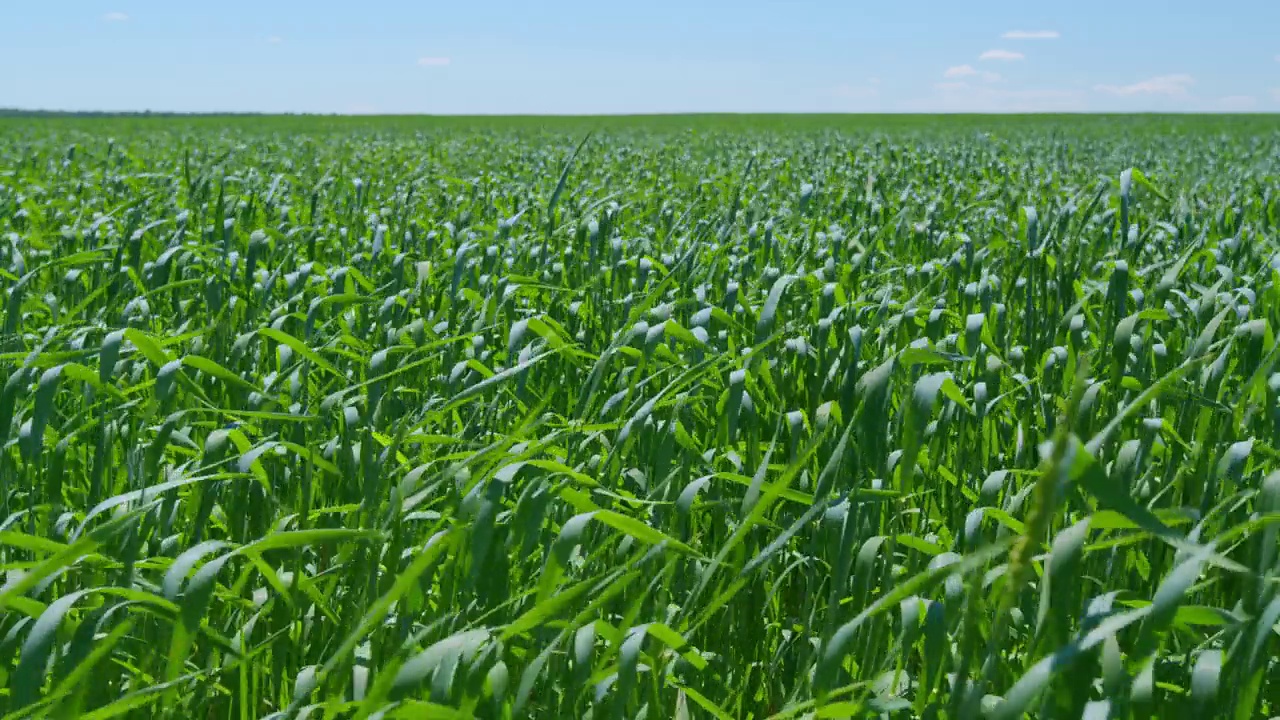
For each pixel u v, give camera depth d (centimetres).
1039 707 209
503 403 419
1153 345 371
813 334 398
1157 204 950
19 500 356
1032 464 375
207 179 792
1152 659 171
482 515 212
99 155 2038
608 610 283
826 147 1814
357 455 327
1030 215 505
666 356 350
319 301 403
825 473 229
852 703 204
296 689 231
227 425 286
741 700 312
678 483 328
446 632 257
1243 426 314
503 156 2142
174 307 551
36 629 195
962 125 5391
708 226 662
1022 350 407
